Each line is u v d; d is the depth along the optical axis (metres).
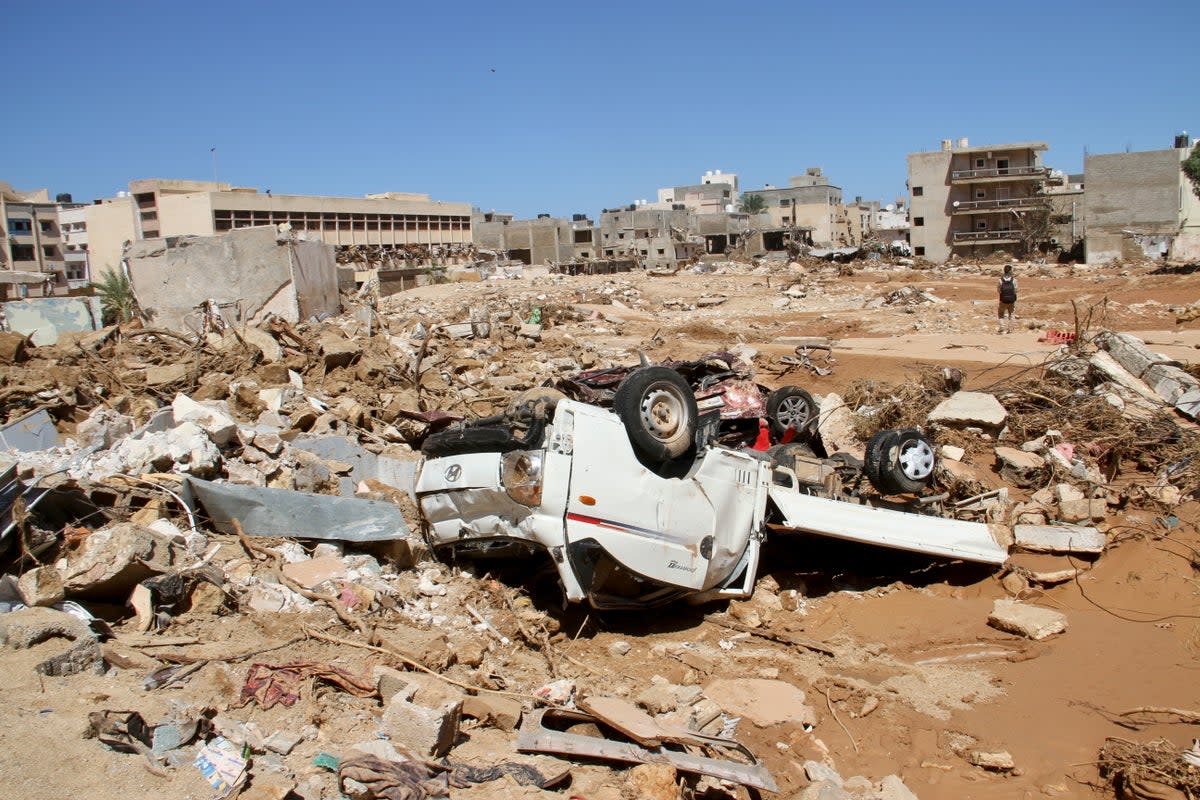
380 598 7.18
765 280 43.38
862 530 9.13
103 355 13.37
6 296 37.78
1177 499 10.22
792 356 19.53
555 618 7.93
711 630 8.26
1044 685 7.34
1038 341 20.19
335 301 24.47
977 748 6.43
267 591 6.95
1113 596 8.95
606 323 28.61
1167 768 5.85
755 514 8.67
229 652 6.01
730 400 10.98
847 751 6.35
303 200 77.81
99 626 6.02
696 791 5.44
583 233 101.69
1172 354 16.45
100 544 6.39
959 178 75.00
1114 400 12.38
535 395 7.82
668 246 98.50
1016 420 12.63
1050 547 9.66
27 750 4.63
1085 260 62.38
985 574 9.67
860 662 7.77
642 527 7.57
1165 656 7.75
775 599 8.91
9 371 11.37
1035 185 74.50
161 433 8.64
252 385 12.29
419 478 7.93
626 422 7.55
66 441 9.72
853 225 129.50
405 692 5.45
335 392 12.95
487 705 5.76
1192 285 34.44
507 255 94.00
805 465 10.23
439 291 37.66
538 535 7.14
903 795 5.55
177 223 72.81
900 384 14.88
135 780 4.57
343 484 9.52
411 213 87.94
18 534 6.46
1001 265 57.19
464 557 8.22
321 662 6.01
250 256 20.89
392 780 4.65
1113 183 68.19
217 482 8.16
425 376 14.49
